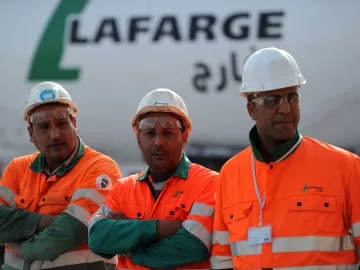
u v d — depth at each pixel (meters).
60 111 11.16
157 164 9.79
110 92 20.75
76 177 11.21
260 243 8.23
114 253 9.49
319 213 8.04
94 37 20.98
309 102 19.86
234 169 8.98
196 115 20.28
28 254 10.66
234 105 20.02
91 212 10.80
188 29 20.39
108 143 20.97
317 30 19.78
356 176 8.17
